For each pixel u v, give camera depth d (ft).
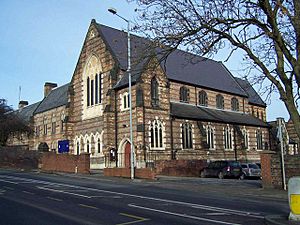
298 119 45.47
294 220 36.42
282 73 46.39
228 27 47.65
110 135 139.33
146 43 51.34
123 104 139.33
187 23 47.98
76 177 108.99
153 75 136.87
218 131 161.27
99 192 65.62
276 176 71.82
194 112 153.69
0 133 204.23
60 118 200.34
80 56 165.17
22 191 66.59
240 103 190.80
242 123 174.81
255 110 205.87
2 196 59.06
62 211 43.70
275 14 44.60
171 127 140.05
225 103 180.45
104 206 47.98
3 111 206.08
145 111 132.05
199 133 150.51
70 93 167.53
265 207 48.57
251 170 113.19
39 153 158.81
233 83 192.03
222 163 118.62
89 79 159.33
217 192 70.13
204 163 131.03
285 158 71.10
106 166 137.49
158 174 128.06
